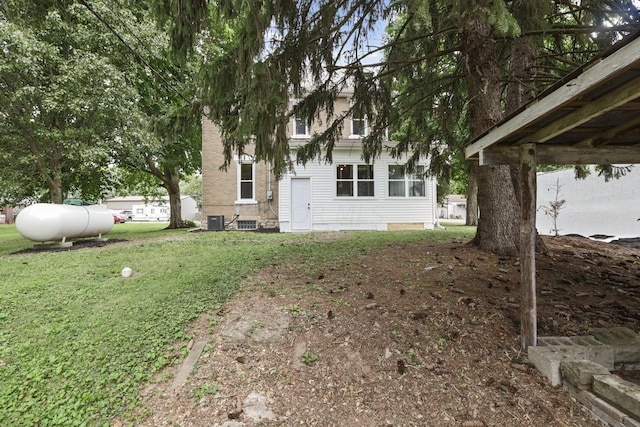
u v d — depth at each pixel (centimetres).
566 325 312
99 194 1413
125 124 922
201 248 729
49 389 249
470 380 246
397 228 1179
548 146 280
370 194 1178
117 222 3016
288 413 223
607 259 550
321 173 1159
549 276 443
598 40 486
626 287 411
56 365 272
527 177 270
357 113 624
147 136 955
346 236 891
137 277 483
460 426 209
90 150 838
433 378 249
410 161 745
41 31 787
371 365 263
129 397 240
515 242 534
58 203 935
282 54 414
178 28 363
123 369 267
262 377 255
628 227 788
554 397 228
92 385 252
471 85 495
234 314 337
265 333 302
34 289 428
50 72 812
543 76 520
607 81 167
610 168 644
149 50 898
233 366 265
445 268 464
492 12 293
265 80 368
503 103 731
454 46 564
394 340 290
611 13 429
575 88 179
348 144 1123
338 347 284
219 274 474
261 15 341
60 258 634
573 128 236
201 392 240
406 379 249
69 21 829
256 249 691
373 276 448
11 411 229
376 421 216
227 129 491
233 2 321
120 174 1462
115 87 846
